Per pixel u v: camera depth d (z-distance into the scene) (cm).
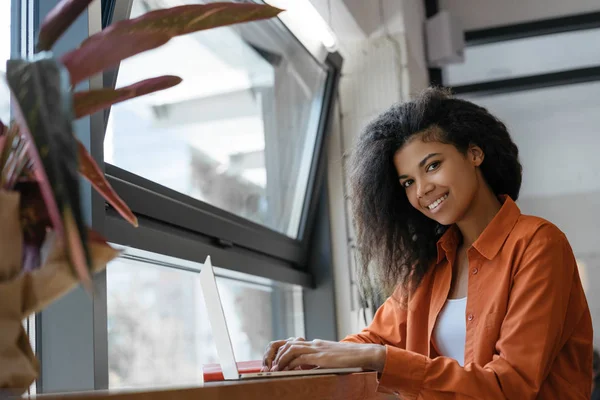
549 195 544
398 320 212
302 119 325
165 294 268
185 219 226
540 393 173
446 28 412
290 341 172
